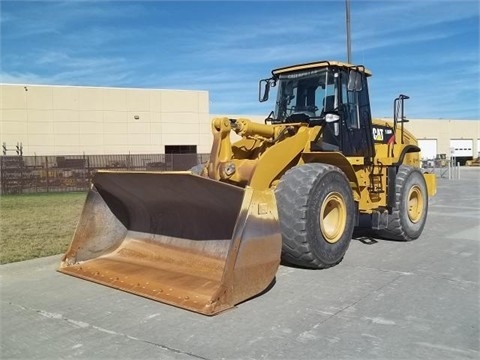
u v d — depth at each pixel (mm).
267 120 7852
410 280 5848
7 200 18562
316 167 6301
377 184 8078
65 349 3984
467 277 5977
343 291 5398
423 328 4320
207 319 4559
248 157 6707
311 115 7293
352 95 7660
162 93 36594
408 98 8609
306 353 3830
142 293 5215
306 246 6020
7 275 6309
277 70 7801
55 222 11375
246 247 4797
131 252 6406
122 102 35375
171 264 5879
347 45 14414
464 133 66188
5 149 32031
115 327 4422
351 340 4070
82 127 34250
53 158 25328
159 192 5816
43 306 5039
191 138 37625
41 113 33062
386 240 8477
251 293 4914
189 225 5992
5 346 4066
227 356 3797
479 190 20250
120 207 6777
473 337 4121
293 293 5320
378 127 8938
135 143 35875
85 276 5941
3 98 32062
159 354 3854
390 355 3785
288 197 6059
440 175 33500
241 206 4781
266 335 4184
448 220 10977
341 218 6574
